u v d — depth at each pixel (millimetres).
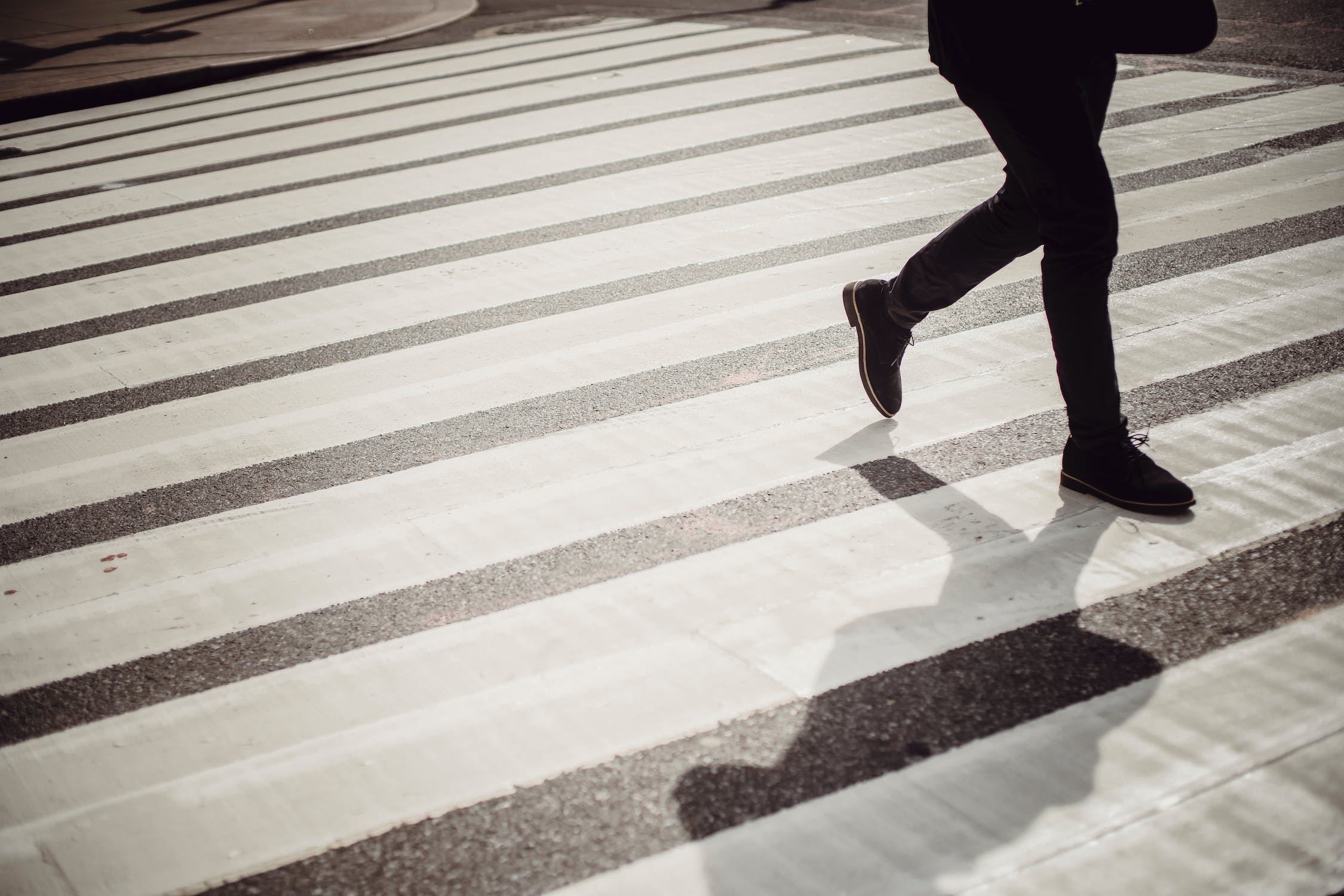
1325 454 3281
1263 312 4227
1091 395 3014
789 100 8039
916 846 2068
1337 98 6934
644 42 10570
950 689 2463
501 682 2598
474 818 2213
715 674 2562
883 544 3014
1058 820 2104
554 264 5352
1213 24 2670
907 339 3549
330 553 3207
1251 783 2160
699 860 2074
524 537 3191
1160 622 2633
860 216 5652
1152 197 5562
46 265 6023
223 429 4043
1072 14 2703
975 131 7004
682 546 3082
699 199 6102
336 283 5387
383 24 12898
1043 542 2969
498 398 4082
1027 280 4801
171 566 3217
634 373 4180
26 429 4191
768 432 3676
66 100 10281
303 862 2145
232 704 2613
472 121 8234
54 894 2127
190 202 6922
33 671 2805
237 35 12852
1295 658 2488
